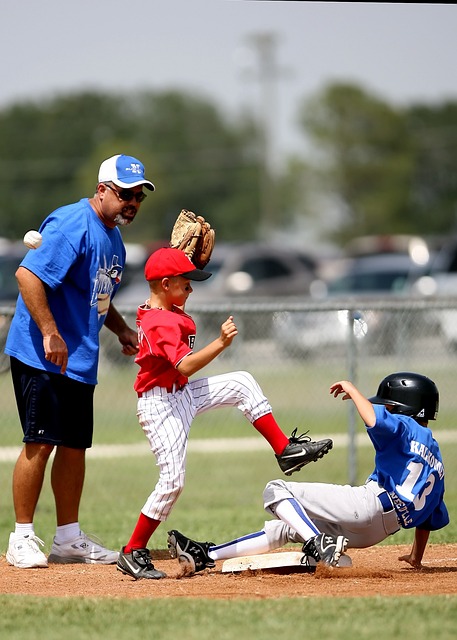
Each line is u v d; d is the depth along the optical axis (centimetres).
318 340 5894
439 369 5534
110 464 4344
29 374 2395
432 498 2136
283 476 4109
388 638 1617
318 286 8719
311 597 1938
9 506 3728
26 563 2370
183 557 2183
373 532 2153
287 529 2205
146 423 2152
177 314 2153
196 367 2064
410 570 2272
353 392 2095
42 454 2395
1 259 8800
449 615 1758
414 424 2127
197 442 4931
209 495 3816
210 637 1641
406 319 4978
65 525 2480
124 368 5456
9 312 3444
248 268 8875
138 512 3459
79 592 2066
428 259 8631
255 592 2011
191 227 2308
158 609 1841
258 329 5825
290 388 5559
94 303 2423
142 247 10119
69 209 2403
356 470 3697
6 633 1702
